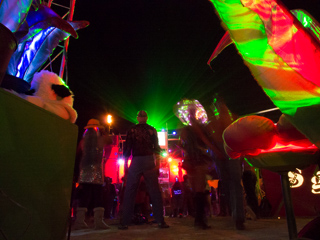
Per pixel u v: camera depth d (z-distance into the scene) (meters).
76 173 4.29
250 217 4.96
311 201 4.77
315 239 1.27
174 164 15.55
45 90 1.83
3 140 0.90
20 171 1.00
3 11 1.12
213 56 1.92
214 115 3.60
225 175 3.54
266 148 1.79
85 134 4.21
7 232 0.90
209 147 3.48
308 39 1.14
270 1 1.12
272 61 1.18
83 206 4.16
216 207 9.39
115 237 3.04
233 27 1.18
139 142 3.93
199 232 3.22
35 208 1.10
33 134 1.12
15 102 0.98
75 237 3.07
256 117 1.77
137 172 3.91
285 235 2.75
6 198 0.90
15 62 1.86
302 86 1.15
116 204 9.96
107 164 13.66
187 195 7.28
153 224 5.23
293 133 1.65
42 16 1.62
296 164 1.93
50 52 1.99
